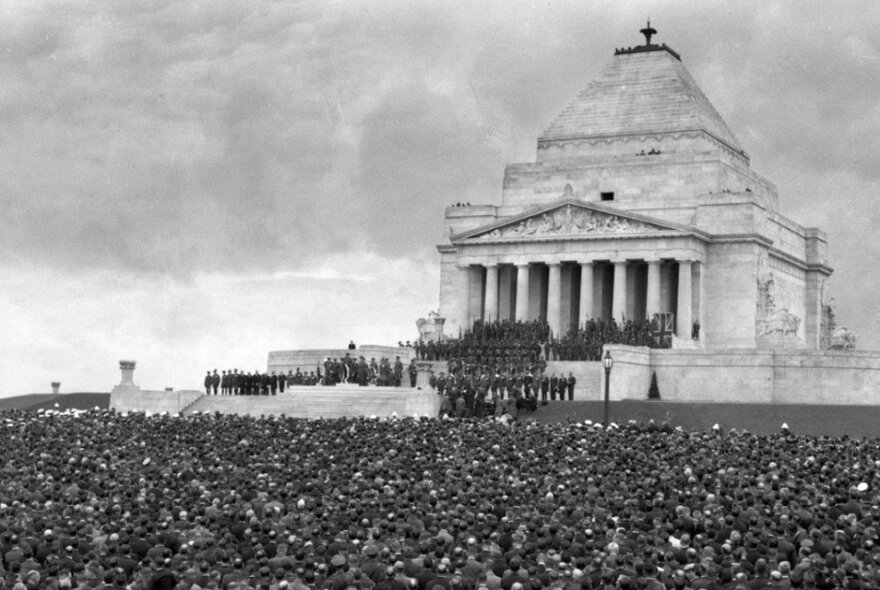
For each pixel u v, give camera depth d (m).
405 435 102.06
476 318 198.25
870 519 62.69
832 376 156.38
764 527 59.62
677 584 46.03
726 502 67.19
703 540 57.88
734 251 191.50
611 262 189.75
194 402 155.12
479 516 60.84
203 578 48.00
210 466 87.44
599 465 85.00
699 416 133.38
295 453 93.00
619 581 44.91
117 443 101.38
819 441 98.69
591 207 189.75
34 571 46.94
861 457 90.25
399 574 47.41
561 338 177.12
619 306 187.88
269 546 54.25
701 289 190.62
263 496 70.31
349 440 99.06
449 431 105.12
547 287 198.12
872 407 138.12
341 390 151.50
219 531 59.28
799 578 47.59
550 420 133.38
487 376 146.62
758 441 97.69
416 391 141.12
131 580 51.03
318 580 47.41
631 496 70.50
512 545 55.22
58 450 95.56
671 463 87.38
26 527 58.78
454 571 48.69
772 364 158.88
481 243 195.62
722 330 190.75
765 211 197.88
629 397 159.00
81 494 70.25
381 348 178.50
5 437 105.38
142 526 58.22
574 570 48.25
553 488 73.19
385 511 63.62
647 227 186.88
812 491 72.56
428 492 70.50
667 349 163.38
